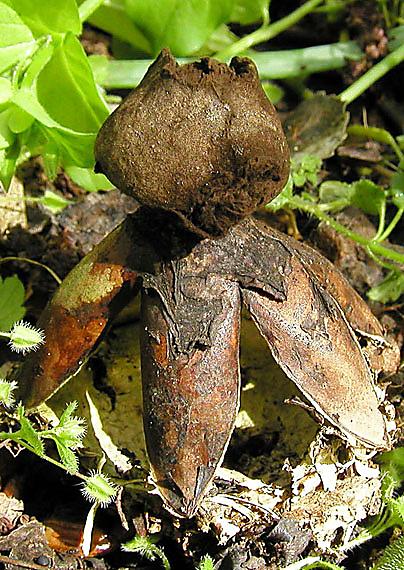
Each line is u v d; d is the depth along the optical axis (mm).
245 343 262
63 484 261
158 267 230
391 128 360
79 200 312
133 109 216
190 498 228
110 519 258
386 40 358
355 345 240
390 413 260
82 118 277
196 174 215
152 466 231
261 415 259
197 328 228
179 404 228
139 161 215
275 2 394
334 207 317
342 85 365
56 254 301
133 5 303
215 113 213
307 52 355
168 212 221
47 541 254
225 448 229
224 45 353
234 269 230
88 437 251
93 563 254
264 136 216
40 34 274
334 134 332
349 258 309
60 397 255
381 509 255
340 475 251
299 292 234
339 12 376
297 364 231
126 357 261
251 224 235
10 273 300
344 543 251
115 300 234
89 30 371
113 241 235
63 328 237
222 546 246
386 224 326
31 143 279
